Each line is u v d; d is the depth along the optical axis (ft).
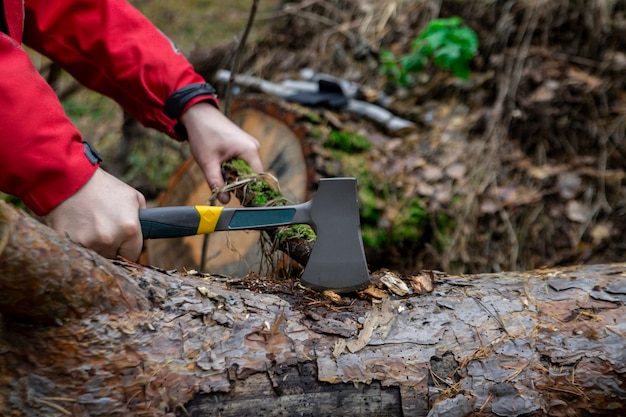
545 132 10.37
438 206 9.36
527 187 9.99
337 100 9.96
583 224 9.69
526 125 10.45
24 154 5.03
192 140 6.87
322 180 5.10
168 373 4.43
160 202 8.96
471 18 11.75
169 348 4.51
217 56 12.07
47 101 5.19
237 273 7.99
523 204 9.75
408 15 12.46
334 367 4.61
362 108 10.14
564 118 10.41
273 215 5.24
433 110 10.96
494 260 9.49
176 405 4.40
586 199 9.87
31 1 6.32
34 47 6.68
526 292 5.24
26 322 4.33
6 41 5.14
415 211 9.18
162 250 8.55
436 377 4.72
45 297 4.18
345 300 5.12
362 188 8.93
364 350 4.73
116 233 5.11
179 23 16.57
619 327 4.94
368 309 5.03
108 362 4.38
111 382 4.36
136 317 4.55
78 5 6.40
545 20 11.28
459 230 9.38
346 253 5.14
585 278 5.40
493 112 10.56
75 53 6.61
